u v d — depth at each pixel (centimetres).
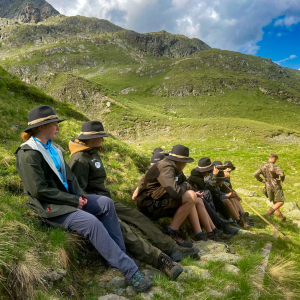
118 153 1041
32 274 263
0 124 777
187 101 18250
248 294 323
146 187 481
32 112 336
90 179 417
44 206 328
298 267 445
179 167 477
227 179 786
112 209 355
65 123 1097
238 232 590
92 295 295
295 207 1086
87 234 316
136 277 305
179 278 346
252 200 1237
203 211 542
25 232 312
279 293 352
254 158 3008
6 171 486
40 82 13700
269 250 502
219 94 18938
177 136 9150
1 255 260
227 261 419
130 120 10431
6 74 1517
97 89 12512
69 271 312
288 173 2122
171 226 461
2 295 238
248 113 16138
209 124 9394
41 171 317
